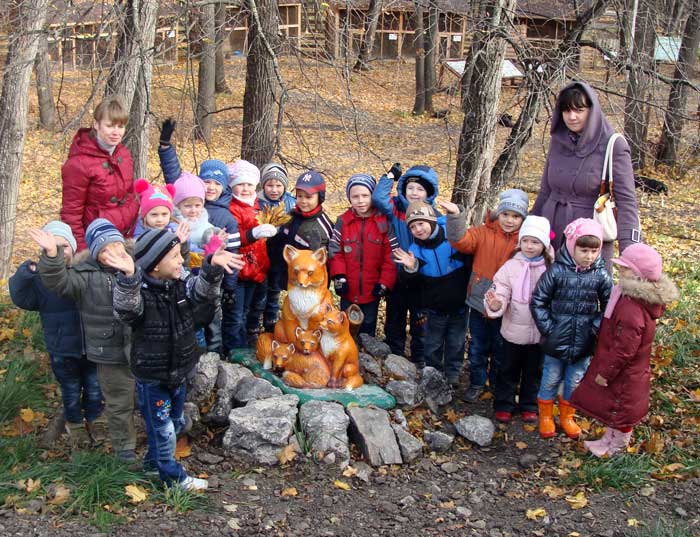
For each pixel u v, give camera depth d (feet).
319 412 15.96
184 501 13.67
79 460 14.56
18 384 17.48
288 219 18.16
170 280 13.41
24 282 14.75
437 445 16.28
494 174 24.48
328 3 23.41
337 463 15.37
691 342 21.84
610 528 13.62
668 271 31.89
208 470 15.14
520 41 22.47
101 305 14.29
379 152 60.64
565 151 17.10
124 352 14.51
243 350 18.45
